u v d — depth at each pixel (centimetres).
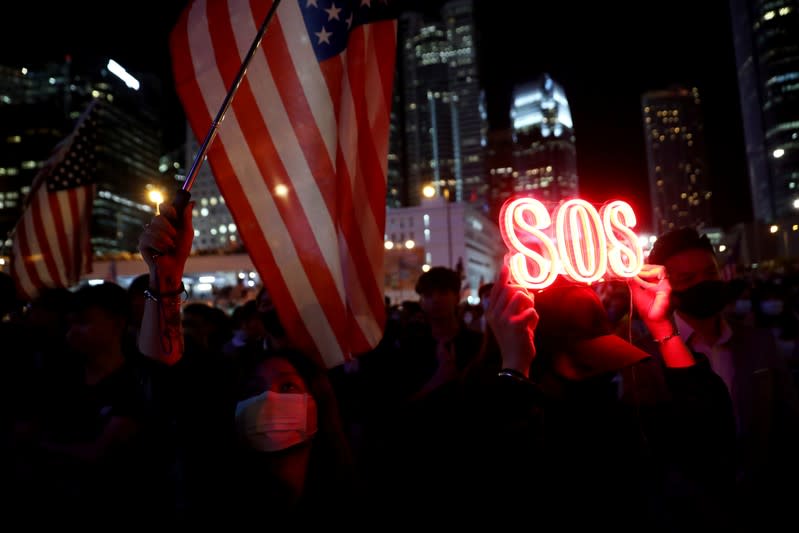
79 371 297
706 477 245
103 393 279
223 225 13175
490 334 187
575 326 173
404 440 348
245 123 274
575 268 184
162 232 201
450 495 222
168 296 202
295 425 214
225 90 277
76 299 285
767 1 14325
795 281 1288
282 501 214
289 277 267
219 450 240
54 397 284
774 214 14075
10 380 289
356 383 516
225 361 348
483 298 825
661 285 240
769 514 244
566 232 187
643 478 185
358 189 284
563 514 166
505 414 164
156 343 201
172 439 250
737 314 738
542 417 166
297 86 280
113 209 14300
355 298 278
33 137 10400
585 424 171
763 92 14588
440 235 9725
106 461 262
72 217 670
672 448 251
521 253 175
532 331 168
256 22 284
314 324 267
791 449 250
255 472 219
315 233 273
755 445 247
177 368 242
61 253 657
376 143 294
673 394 251
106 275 5509
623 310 435
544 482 166
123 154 14888
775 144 13938
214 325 593
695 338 279
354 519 237
